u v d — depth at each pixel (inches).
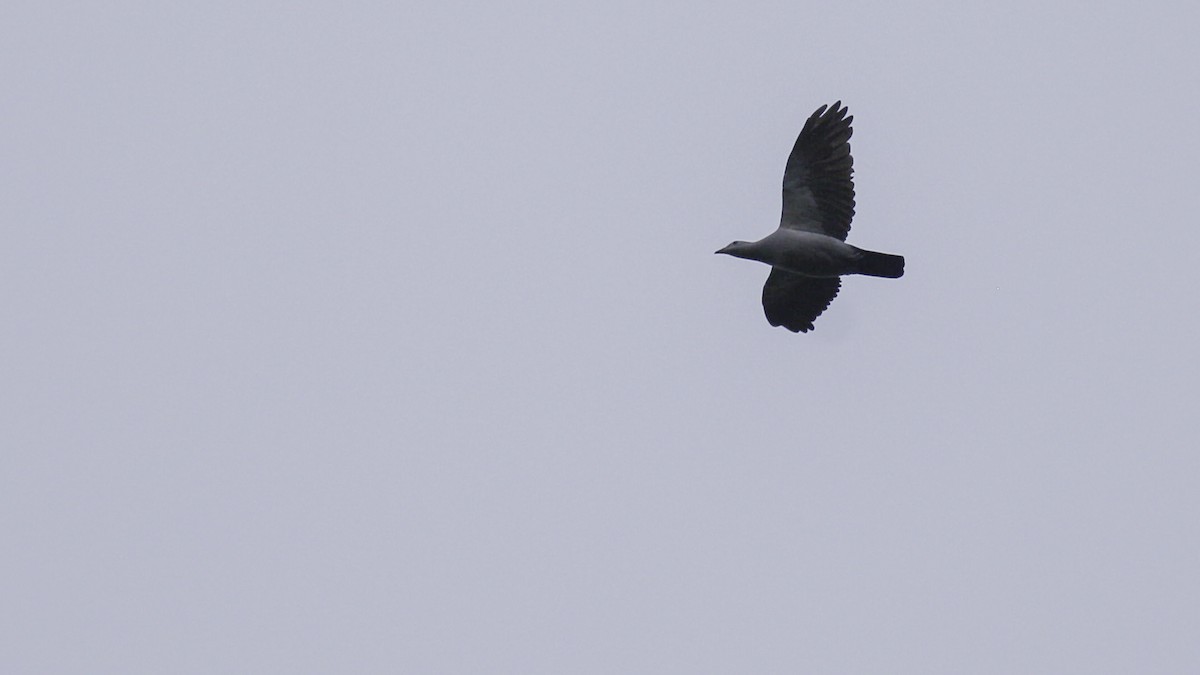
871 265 687.1
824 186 690.8
